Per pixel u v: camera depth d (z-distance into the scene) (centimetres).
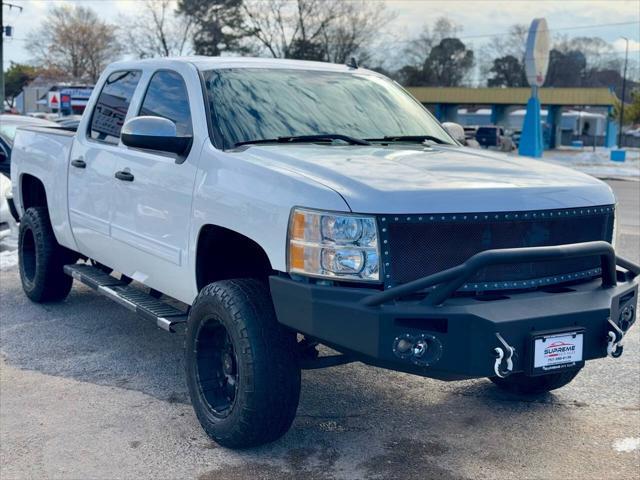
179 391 490
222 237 435
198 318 407
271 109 468
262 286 393
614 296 372
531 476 375
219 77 478
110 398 478
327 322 345
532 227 364
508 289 362
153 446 407
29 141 693
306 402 470
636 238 1141
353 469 381
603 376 521
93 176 558
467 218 350
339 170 373
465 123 8088
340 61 5859
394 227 343
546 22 3528
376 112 506
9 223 1053
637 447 408
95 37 8462
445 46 8425
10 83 9544
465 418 447
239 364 376
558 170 418
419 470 380
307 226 353
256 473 376
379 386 500
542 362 349
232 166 409
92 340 598
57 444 411
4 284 786
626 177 3091
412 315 334
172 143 443
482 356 338
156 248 473
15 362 547
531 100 3566
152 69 530
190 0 5931
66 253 670
